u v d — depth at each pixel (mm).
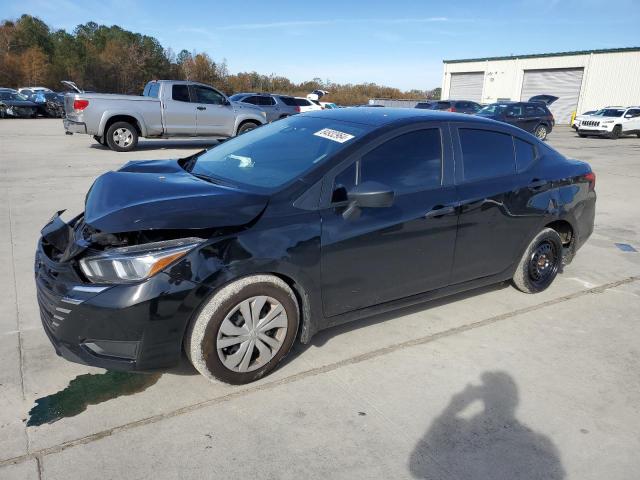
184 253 2609
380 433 2643
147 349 2623
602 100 34312
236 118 14578
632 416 2875
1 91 26797
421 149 3557
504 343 3645
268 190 3078
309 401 2881
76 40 64812
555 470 2447
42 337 3471
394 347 3516
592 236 6641
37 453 2412
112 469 2330
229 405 2818
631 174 12336
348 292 3250
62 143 14820
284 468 2379
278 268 2861
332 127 3594
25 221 6203
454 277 3812
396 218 3311
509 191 3953
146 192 2969
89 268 2607
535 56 37594
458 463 2461
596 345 3670
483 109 21641
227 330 2803
